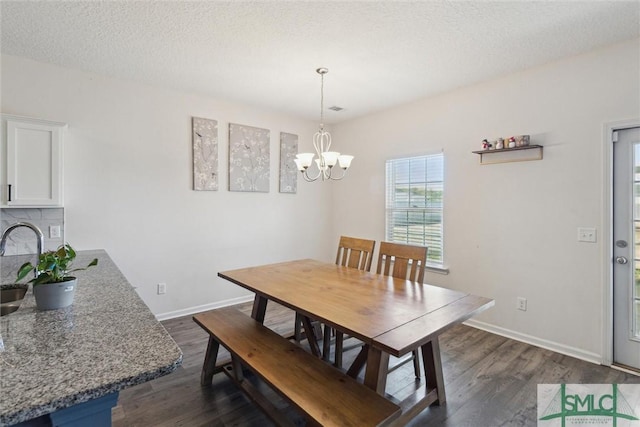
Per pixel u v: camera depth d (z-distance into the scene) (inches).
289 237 183.6
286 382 63.1
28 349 38.7
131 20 87.4
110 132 127.3
